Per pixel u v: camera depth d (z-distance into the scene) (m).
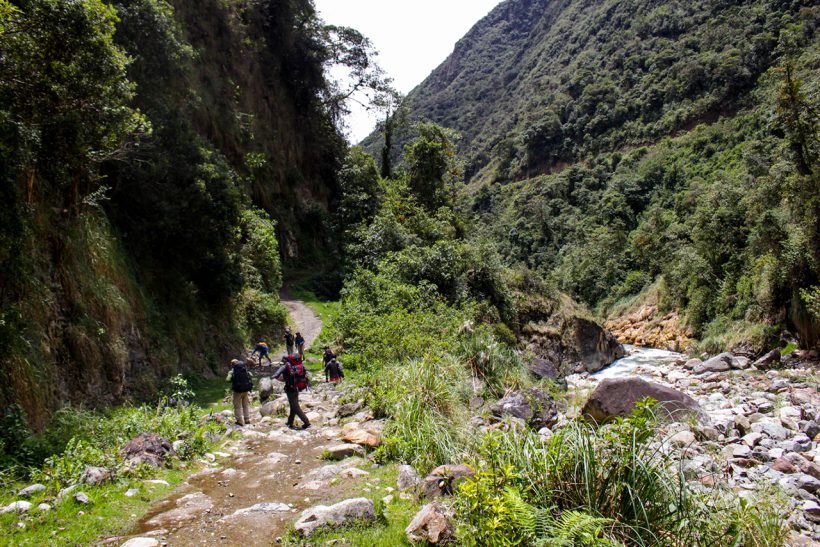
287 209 37.41
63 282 10.30
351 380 11.44
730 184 33.53
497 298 19.59
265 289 24.89
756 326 21.77
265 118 36.69
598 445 4.27
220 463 6.82
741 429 8.43
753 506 4.03
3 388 7.22
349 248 27.58
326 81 44.31
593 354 20.72
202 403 12.18
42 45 8.27
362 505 4.43
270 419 9.41
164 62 17.36
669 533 3.69
